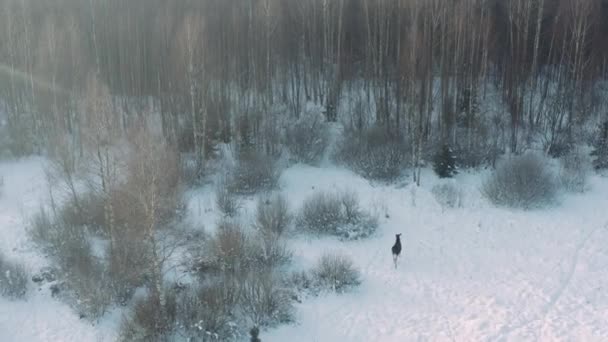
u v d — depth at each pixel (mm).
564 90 33312
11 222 25859
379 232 25641
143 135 22859
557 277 22453
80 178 26359
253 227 25109
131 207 21656
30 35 34531
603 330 19359
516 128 32125
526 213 26797
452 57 34438
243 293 20422
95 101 24219
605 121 30906
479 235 25375
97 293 20531
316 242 24875
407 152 30703
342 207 26391
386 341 19141
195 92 31125
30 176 30062
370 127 32125
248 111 33156
